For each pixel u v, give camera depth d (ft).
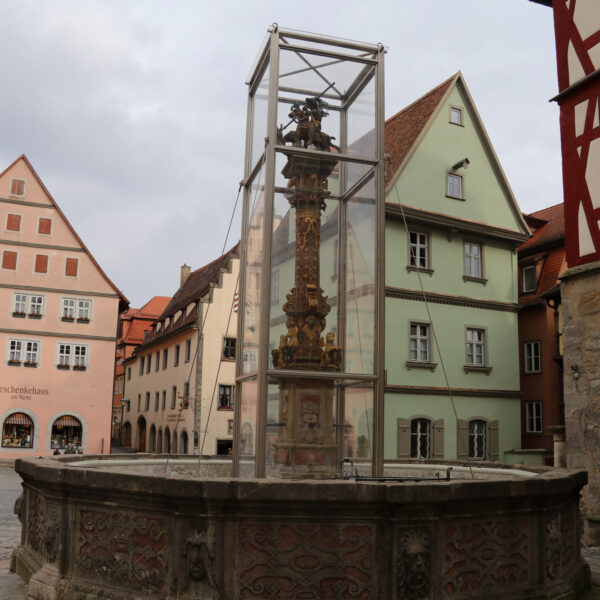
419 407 76.02
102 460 28.43
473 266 83.15
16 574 22.35
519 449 79.82
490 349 82.38
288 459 23.32
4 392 119.65
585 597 20.24
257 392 23.21
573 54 45.42
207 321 117.29
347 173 27.40
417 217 77.61
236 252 120.98
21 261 123.03
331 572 15.80
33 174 125.18
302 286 25.44
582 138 44.39
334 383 25.00
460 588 16.61
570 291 44.21
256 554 15.75
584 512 41.98
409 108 90.58
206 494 15.46
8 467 105.60
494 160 85.10
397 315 76.23
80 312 126.00
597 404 41.88
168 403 136.46
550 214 97.71
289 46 25.70
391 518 15.84
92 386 124.77
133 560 16.96
